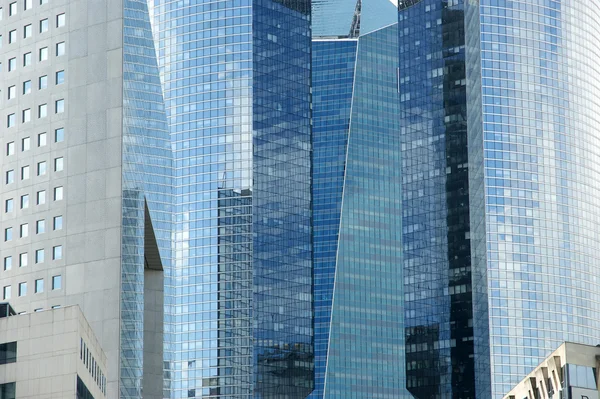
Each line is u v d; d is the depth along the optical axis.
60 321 182.75
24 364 182.50
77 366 181.00
